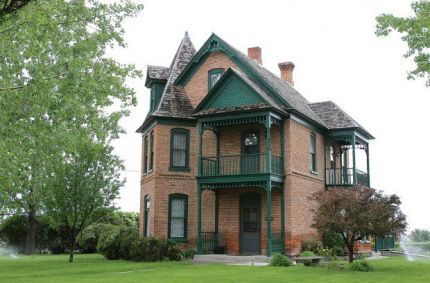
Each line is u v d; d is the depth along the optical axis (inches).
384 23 593.6
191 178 981.8
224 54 1011.3
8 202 954.7
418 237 1790.1
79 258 1008.2
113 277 578.2
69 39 621.6
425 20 562.9
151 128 1021.2
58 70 592.1
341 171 1104.2
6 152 519.2
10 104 553.3
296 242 899.4
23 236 1390.3
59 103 568.4
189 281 526.0
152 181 978.1
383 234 700.0
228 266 730.2
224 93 930.7
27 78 573.9
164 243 870.4
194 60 1025.5
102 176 873.5
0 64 551.8
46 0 478.6
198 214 906.1
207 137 989.2
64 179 847.7
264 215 915.4
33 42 518.0
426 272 648.4
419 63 597.9
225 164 956.6
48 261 906.1
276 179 877.2
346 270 670.5
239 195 941.2
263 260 820.0
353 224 697.0
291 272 631.8
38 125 571.5
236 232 930.7
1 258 1045.2
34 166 695.1
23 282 532.4
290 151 911.0
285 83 1208.2
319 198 735.7
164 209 956.0
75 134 621.9
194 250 927.7
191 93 1034.1
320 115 1119.6
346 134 1064.8
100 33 650.2
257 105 877.2
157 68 1118.4
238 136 961.5
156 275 596.1
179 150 989.2
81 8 622.5
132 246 878.4
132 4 684.1
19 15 465.1
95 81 624.7
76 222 886.4
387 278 565.6
